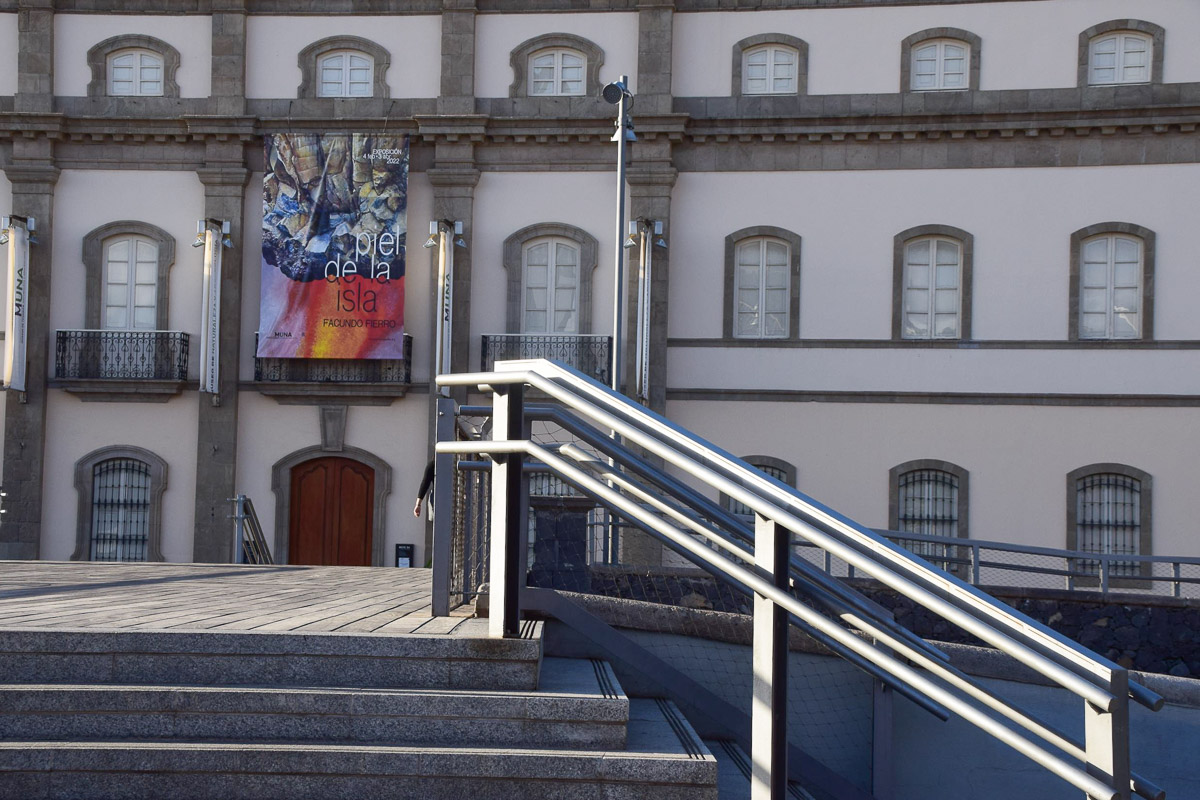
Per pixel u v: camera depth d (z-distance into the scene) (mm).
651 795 4156
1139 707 7016
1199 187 25250
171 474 27391
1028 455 25594
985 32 25953
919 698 5906
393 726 4422
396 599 7906
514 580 4844
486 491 7051
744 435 26422
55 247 27750
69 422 27500
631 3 26922
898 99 26094
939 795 6734
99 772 4090
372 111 27422
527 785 4156
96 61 27719
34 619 5535
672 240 26734
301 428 27438
